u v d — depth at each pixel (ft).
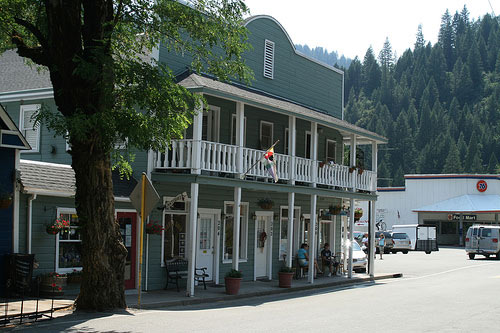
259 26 80.02
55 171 55.11
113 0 47.88
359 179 84.74
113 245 44.57
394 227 168.86
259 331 36.96
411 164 423.23
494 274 89.71
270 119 78.02
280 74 84.28
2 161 48.93
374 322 42.11
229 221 71.82
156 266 61.05
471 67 544.21
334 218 93.35
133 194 46.78
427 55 606.55
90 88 42.27
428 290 67.05
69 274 52.01
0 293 48.08
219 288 64.28
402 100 515.91
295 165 70.64
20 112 69.05
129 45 51.44
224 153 60.95
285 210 81.97
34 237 50.62
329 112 96.22
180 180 58.18
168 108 44.65
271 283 72.49
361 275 86.17
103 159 44.21
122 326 37.60
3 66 79.82
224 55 72.90
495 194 184.85
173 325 38.63
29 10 50.24
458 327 40.40
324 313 46.85
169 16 48.85
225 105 69.87
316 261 81.92
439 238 196.03
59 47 42.19
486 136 433.89
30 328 36.19
